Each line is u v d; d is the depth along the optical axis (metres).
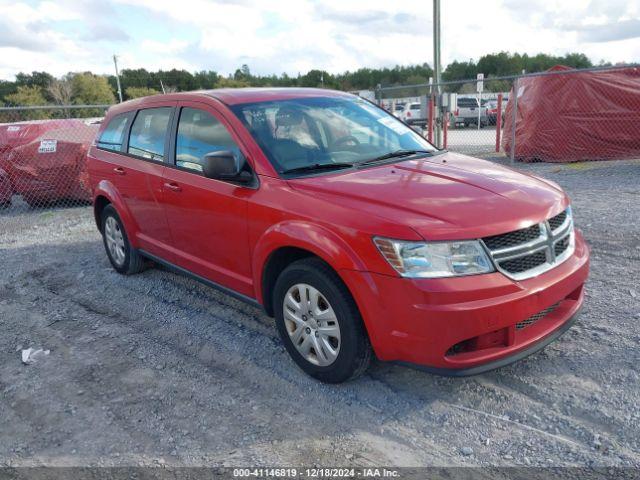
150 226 5.21
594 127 12.53
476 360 3.07
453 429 3.13
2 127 11.09
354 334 3.32
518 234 3.21
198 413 3.45
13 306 5.49
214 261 4.45
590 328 4.09
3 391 3.89
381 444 3.05
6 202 11.07
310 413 3.37
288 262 3.85
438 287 2.97
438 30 14.73
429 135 15.12
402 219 3.11
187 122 4.66
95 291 5.72
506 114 14.22
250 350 4.20
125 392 3.75
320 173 3.87
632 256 5.53
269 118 4.26
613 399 3.25
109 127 5.96
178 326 4.73
